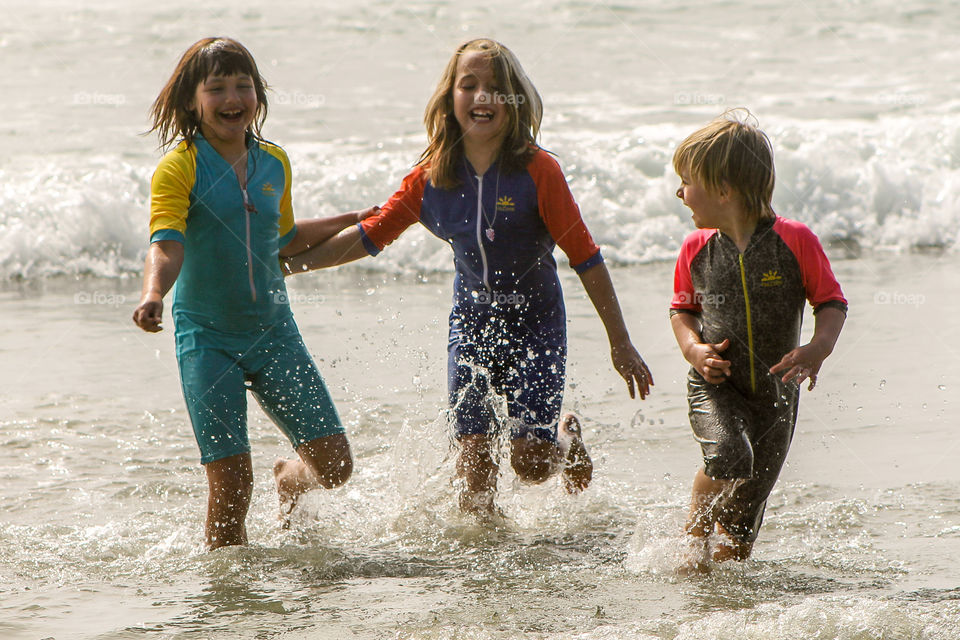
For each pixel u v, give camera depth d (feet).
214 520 26.99
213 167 27.22
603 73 128.36
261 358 27.86
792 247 24.20
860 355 45.32
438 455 32.73
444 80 29.43
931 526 28.19
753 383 24.75
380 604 23.26
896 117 101.04
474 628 21.35
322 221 31.09
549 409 30.17
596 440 36.06
